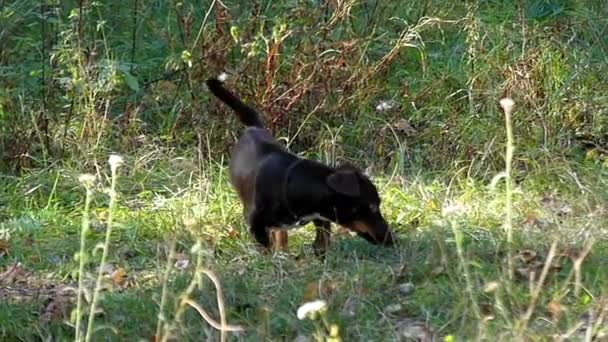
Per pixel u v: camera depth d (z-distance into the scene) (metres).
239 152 10.33
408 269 9.59
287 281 9.42
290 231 10.76
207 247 10.33
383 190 11.76
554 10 15.68
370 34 14.22
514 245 10.20
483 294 8.90
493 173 12.39
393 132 12.87
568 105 13.55
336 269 9.74
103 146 12.69
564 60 14.07
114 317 8.65
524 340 7.92
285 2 13.93
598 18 15.26
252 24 13.45
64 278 9.85
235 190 10.81
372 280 9.34
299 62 13.05
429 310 8.82
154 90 13.62
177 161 12.48
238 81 13.02
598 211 11.23
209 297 8.88
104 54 14.37
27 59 13.84
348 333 8.43
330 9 13.71
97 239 10.71
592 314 8.25
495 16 15.41
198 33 14.23
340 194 9.72
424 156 12.74
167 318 8.53
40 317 8.75
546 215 11.20
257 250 10.20
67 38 12.77
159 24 15.04
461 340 8.15
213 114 13.03
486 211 11.21
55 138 12.80
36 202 11.83
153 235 10.82
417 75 14.24
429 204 11.38
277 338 8.39
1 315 8.66
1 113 12.78
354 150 13.05
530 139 12.88
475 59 14.00
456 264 9.59
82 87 12.58
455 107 13.67
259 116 11.74
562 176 12.15
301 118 13.12
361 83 13.29
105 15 15.09
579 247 10.21
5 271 10.05
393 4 14.98
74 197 11.85
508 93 13.35
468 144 12.73
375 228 9.89
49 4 13.66
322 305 6.43
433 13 15.16
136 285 9.52
